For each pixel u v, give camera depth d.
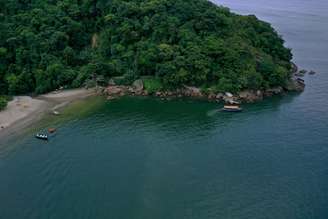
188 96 145.75
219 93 144.25
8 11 165.88
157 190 90.38
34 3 171.00
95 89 148.12
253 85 145.62
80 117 127.12
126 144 110.56
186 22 160.00
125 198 87.38
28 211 82.75
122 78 150.12
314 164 100.94
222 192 89.69
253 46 166.12
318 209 83.69
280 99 145.62
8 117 124.56
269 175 96.12
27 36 155.00
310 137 115.38
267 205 85.12
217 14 162.38
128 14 161.12
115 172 97.12
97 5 168.25
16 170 97.06
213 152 106.81
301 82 161.75
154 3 163.00
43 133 115.25
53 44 155.62
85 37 167.38
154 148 108.69
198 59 147.00
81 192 89.19
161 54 148.50
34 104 135.88
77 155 104.38
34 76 149.00
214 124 123.88
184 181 93.81
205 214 82.31
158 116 129.50
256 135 116.50
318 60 199.50
